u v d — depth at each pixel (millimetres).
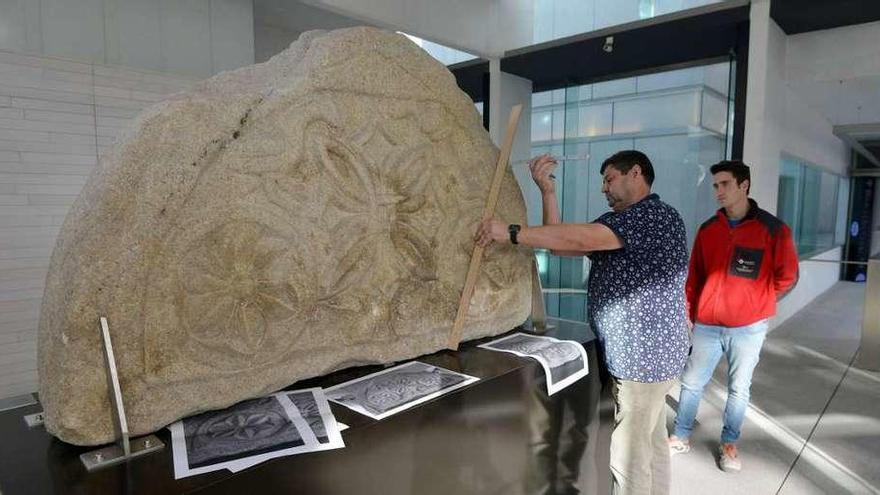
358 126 1744
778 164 4711
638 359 1852
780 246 2516
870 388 3623
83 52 3195
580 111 5832
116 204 1242
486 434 1744
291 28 5113
